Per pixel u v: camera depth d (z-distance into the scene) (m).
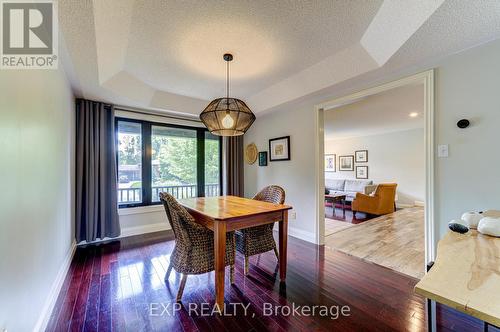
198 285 2.11
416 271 2.37
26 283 1.24
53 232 1.85
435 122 2.10
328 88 2.77
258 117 4.29
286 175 3.78
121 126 3.61
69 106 2.55
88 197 3.08
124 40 2.03
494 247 1.06
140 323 1.59
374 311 1.72
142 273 2.33
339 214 5.46
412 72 2.26
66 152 2.41
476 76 1.87
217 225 1.76
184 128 4.27
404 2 1.58
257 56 2.38
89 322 1.60
